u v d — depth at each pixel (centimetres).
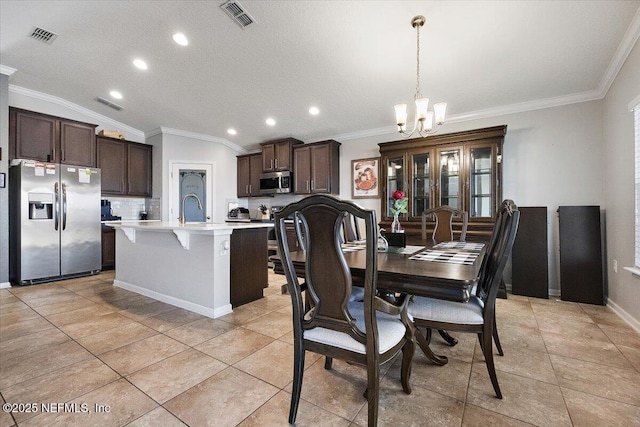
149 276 327
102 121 500
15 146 383
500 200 333
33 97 421
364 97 371
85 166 442
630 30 223
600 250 302
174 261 299
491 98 343
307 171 499
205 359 189
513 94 332
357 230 296
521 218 338
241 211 603
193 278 282
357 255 177
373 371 119
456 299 126
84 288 363
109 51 319
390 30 251
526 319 259
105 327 241
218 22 262
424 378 168
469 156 350
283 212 126
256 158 580
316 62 309
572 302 308
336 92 366
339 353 127
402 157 395
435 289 130
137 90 405
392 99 369
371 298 116
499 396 148
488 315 150
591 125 316
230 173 600
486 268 177
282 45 285
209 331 234
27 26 282
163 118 492
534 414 137
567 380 164
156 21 270
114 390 156
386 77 323
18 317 263
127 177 515
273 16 248
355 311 152
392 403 145
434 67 296
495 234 173
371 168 466
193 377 169
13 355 193
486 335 151
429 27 243
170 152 534
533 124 346
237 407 143
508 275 358
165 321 255
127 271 359
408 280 133
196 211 557
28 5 256
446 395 152
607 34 232
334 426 130
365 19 242
